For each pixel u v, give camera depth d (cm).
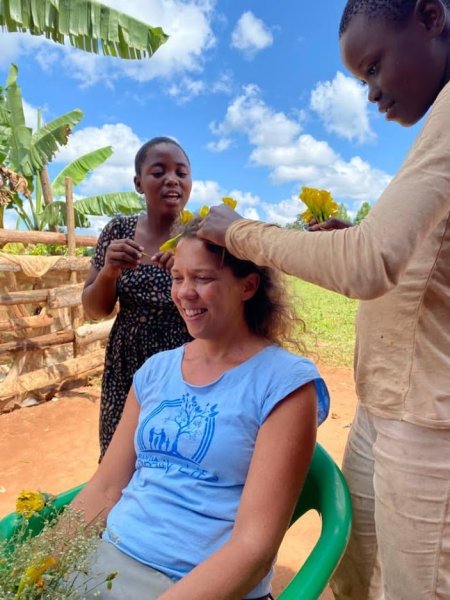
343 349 818
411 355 147
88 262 686
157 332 237
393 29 134
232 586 129
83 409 580
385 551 162
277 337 180
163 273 232
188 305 165
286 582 284
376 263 112
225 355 168
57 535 134
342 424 509
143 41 592
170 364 178
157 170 242
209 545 147
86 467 438
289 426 149
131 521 156
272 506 140
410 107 146
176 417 163
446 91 122
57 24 551
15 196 1035
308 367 157
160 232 249
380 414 157
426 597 155
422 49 135
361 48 140
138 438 169
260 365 160
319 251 121
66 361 637
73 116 1023
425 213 114
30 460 450
